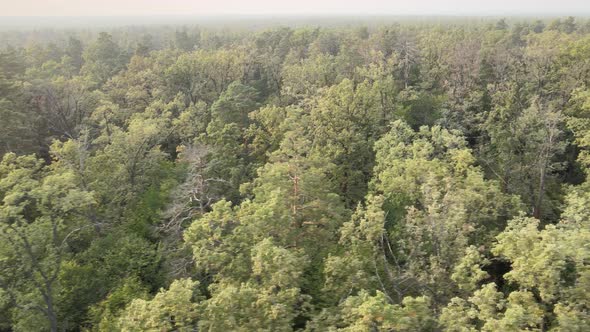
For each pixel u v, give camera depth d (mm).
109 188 42156
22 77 60625
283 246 26984
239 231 26281
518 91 51938
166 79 67750
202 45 116562
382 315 17656
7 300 27672
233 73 70812
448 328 18812
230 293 20016
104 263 34656
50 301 28500
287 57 77812
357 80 61000
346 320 20203
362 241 26953
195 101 66938
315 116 46125
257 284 23031
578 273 18797
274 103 62500
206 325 20438
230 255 25625
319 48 87125
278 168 32812
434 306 23250
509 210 31938
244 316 20750
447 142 36562
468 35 92125
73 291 31891
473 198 28969
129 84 68375
